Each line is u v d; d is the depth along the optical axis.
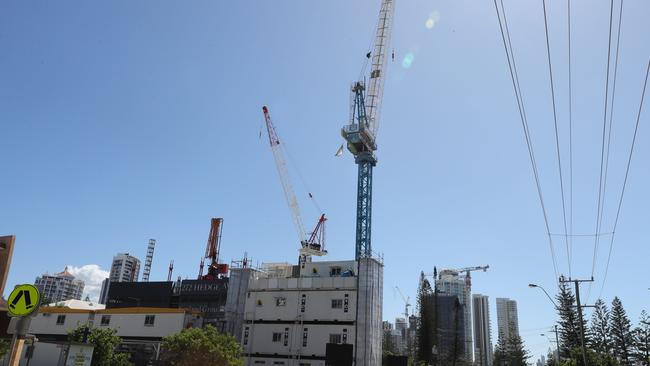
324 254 113.94
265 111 113.94
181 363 44.06
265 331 61.88
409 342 127.62
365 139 105.50
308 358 58.66
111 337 47.34
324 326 59.47
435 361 91.56
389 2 118.62
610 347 106.62
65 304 69.75
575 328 103.75
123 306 80.88
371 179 104.25
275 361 59.78
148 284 81.00
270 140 114.69
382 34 116.81
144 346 58.38
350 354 38.78
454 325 97.75
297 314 61.22
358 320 58.41
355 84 110.56
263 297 63.97
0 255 17.91
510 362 133.25
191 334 45.75
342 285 60.91
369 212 101.44
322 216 117.12
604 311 109.88
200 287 77.62
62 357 42.03
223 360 44.81
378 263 63.38
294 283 63.09
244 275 65.94
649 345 98.69
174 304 78.50
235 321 63.59
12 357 10.93
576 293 50.44
